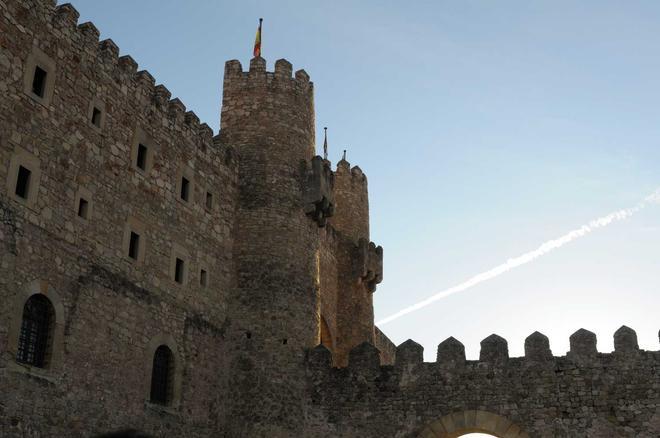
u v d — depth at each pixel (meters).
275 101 40.56
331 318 47.47
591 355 32.88
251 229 37.94
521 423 32.53
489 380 33.62
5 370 24.09
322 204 40.03
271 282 37.00
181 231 34.19
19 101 26.53
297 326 36.75
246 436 34.09
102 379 28.03
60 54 28.84
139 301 30.73
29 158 26.58
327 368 35.75
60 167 27.92
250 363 35.31
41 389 25.30
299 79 41.88
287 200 38.91
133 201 31.50
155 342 31.22
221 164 38.00
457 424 33.25
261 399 34.66
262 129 39.88
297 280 37.72
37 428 24.89
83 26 30.48
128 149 31.77
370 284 50.62
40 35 27.97
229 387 35.00
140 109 32.97
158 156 33.59
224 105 40.81
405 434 33.66
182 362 32.66
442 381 34.16
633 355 32.41
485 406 33.22
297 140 40.53
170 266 33.09
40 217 26.61
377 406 34.47
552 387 32.81
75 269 27.77
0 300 24.34
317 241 40.12
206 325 34.69
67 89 28.91
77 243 28.11
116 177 30.78
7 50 26.36
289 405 34.94
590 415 31.95
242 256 37.47
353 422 34.41
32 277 25.80
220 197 37.44
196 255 34.91
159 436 30.42
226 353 35.66
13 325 24.69
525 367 33.44
